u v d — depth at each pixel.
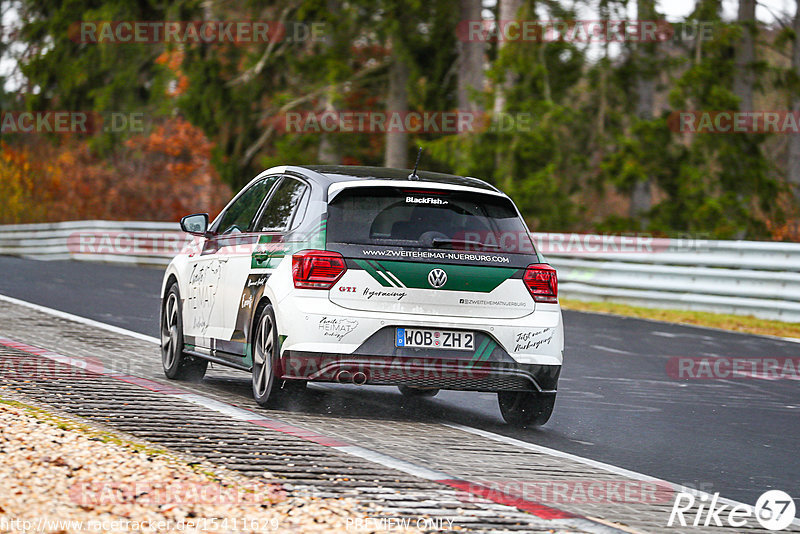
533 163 102.12
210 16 128.88
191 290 32.00
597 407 33.03
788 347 49.72
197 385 31.59
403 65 119.25
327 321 26.52
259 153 131.38
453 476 21.88
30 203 125.94
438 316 27.08
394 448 24.28
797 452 28.05
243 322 28.75
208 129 130.00
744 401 35.72
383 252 27.00
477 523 18.19
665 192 104.06
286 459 21.88
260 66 123.38
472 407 31.92
